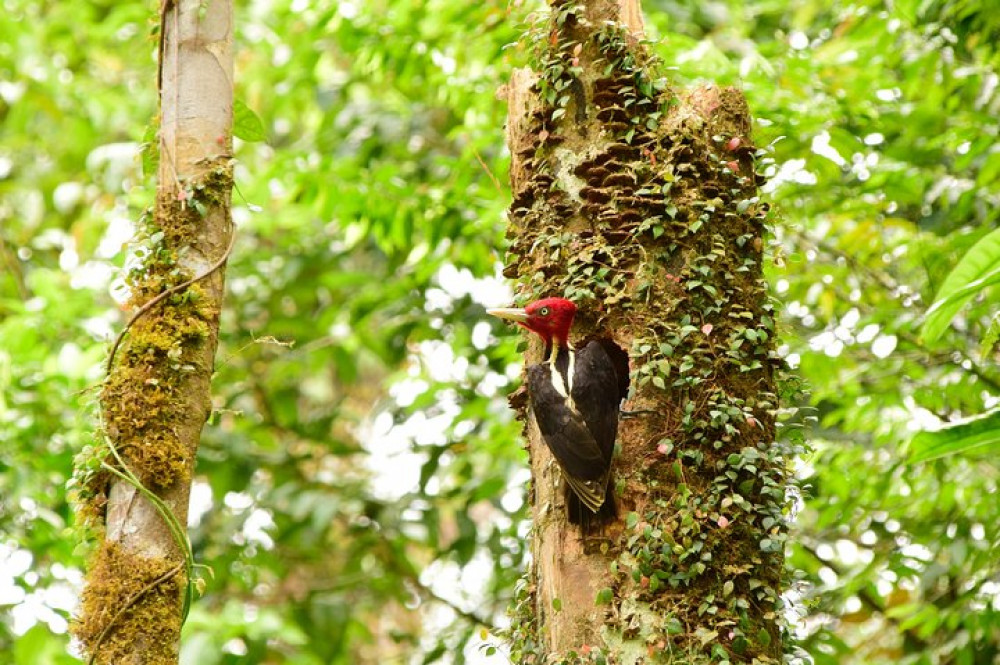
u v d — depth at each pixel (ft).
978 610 38.17
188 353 24.29
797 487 25.14
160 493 23.32
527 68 29.94
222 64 25.91
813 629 43.73
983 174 38.19
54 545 40.29
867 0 40.22
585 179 26.96
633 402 25.13
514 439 46.11
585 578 23.95
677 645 23.13
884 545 45.39
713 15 47.29
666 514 24.02
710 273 25.62
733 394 25.11
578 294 25.99
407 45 42.60
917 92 42.06
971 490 40.27
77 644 22.82
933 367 41.98
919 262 40.29
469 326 51.52
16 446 40.98
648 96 27.12
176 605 22.89
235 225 25.61
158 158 26.99
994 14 38.52
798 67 40.81
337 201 42.73
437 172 51.42
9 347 43.96
